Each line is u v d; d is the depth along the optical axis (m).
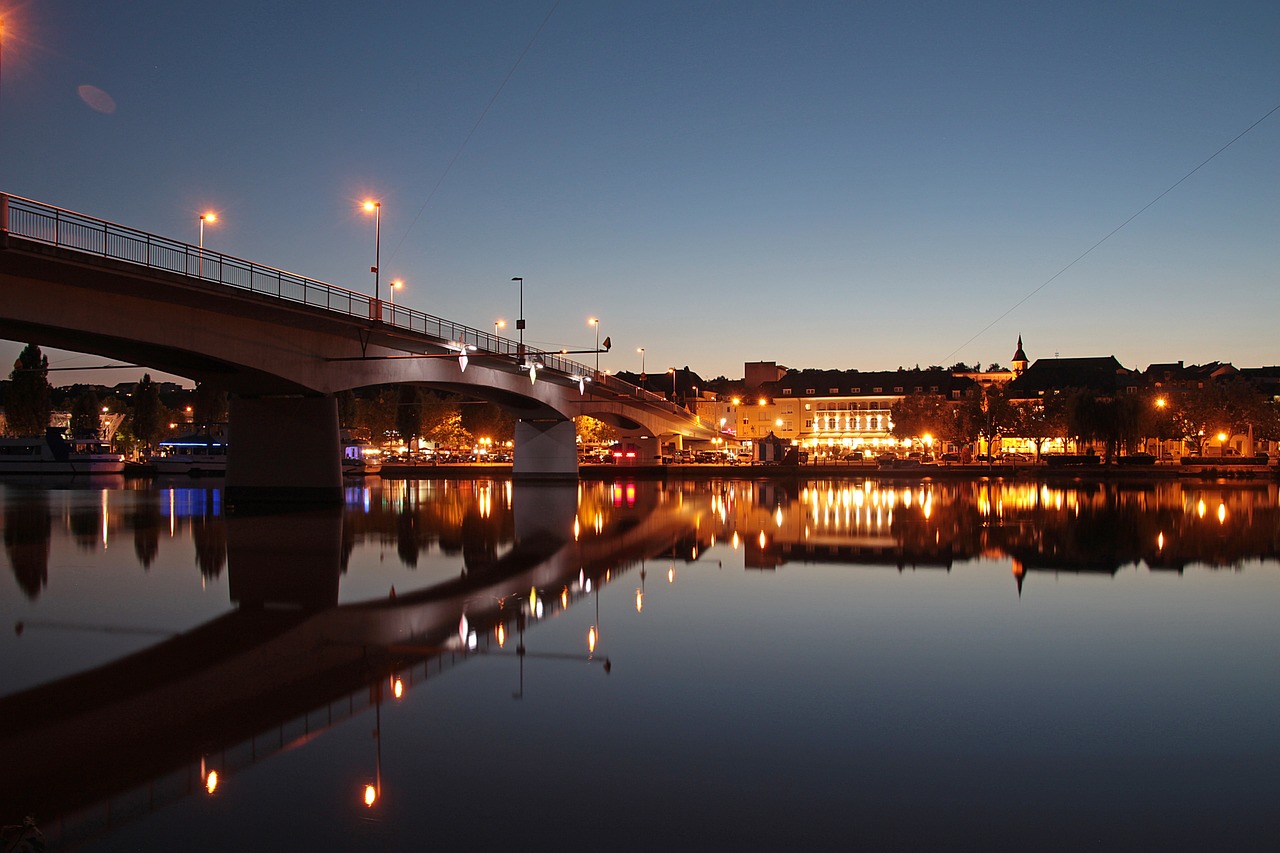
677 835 8.03
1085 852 7.77
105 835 8.03
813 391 167.38
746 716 11.41
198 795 8.89
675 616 17.95
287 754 10.00
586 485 78.56
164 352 39.47
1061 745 10.41
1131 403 92.94
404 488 73.69
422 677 13.20
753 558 27.39
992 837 8.04
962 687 12.83
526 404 78.06
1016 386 151.00
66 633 16.30
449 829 8.14
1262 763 9.86
